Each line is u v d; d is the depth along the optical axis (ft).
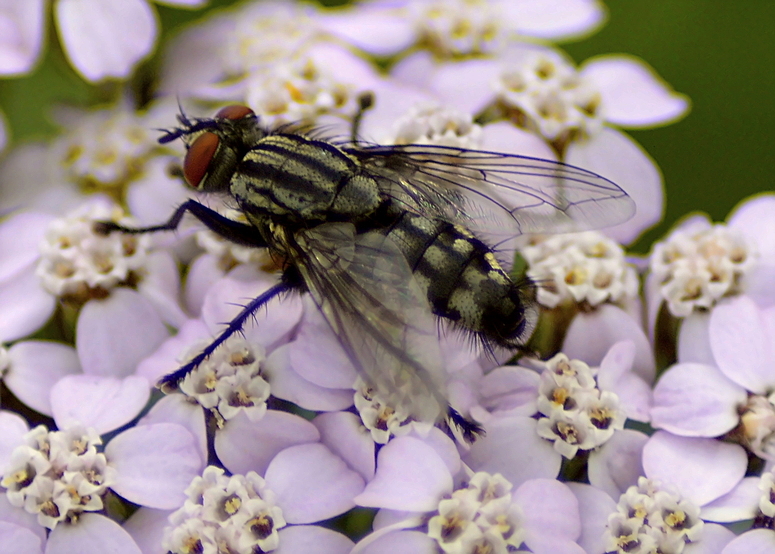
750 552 0.24
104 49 0.27
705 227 0.26
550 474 0.24
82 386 0.25
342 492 0.24
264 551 0.24
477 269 0.25
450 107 0.26
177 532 0.24
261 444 0.24
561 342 0.25
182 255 0.26
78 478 0.24
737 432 0.25
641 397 0.25
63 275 0.25
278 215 0.25
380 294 0.24
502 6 0.28
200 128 0.25
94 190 0.27
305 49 0.27
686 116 0.29
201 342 0.25
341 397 0.24
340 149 0.25
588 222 0.25
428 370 0.24
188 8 0.29
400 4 0.29
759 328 0.25
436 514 0.24
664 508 0.24
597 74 0.27
